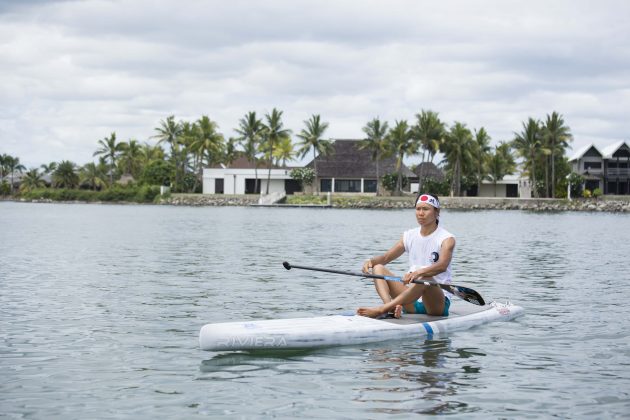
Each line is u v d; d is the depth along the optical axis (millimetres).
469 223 47500
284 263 8969
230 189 97688
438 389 6766
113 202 103062
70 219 48188
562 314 10922
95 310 11055
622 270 17531
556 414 6062
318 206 85062
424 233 9125
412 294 9023
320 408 6172
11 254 20844
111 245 24672
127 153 113438
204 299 12227
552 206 83375
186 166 109750
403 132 88875
